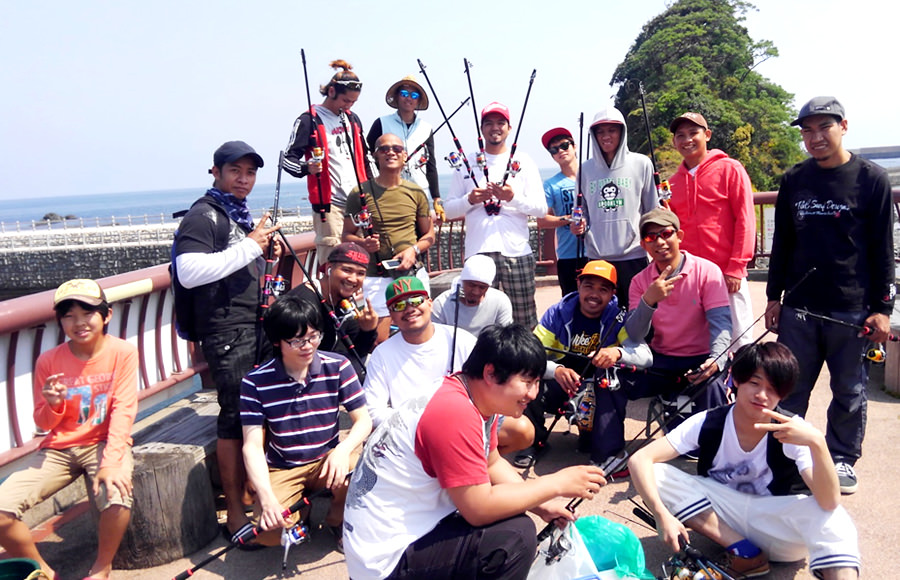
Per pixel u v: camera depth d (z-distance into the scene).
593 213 4.85
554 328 4.07
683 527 2.70
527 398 2.24
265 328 3.04
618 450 3.71
